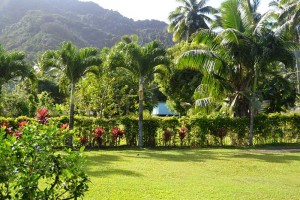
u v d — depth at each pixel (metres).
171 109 28.69
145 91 27.39
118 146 14.75
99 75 15.05
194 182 7.57
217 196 6.39
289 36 16.30
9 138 3.03
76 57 14.02
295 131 16.89
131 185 7.09
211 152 13.04
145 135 15.19
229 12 16.45
